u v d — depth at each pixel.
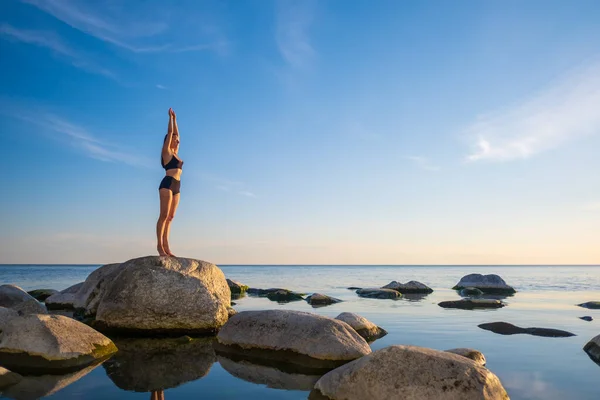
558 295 26.12
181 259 12.07
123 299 11.09
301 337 8.60
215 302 11.57
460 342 10.44
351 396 5.89
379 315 15.59
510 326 12.30
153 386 6.62
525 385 6.93
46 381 6.73
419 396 5.62
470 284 30.61
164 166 12.90
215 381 6.97
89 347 8.34
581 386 6.90
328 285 37.06
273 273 81.62
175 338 10.72
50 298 17.11
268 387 6.68
